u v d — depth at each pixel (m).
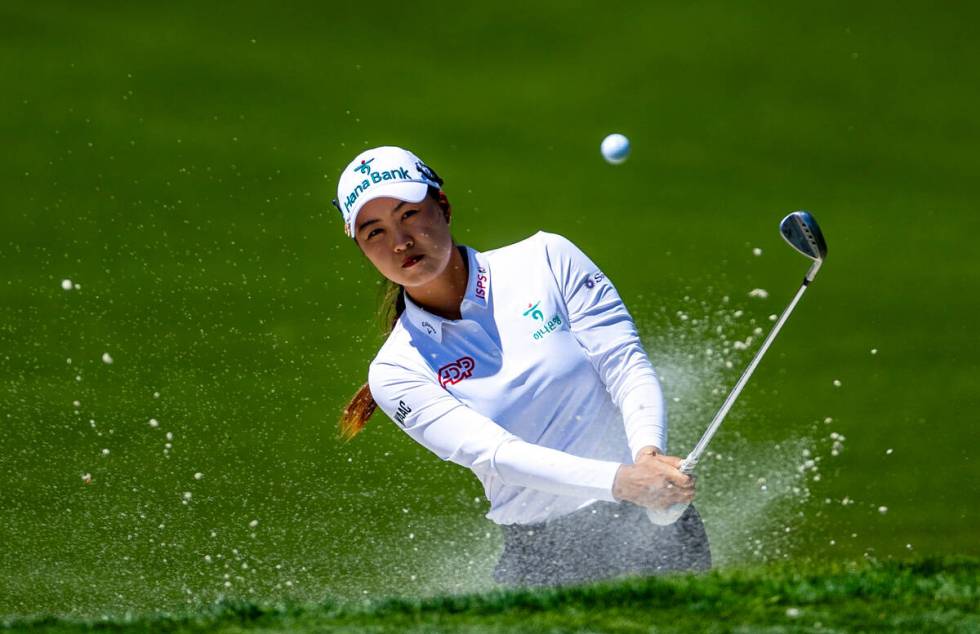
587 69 53.66
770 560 22.16
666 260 40.56
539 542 16.23
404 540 23.03
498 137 48.50
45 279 37.81
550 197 44.72
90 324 35.22
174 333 34.84
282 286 37.91
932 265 40.50
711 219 43.56
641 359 16.22
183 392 31.47
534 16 57.19
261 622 13.42
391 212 15.62
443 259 15.86
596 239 41.94
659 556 16.00
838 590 13.95
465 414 15.77
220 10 56.09
